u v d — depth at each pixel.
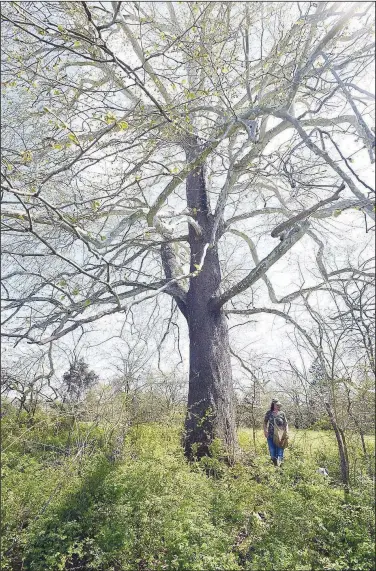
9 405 10.06
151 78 6.41
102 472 5.98
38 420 9.11
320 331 6.95
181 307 9.59
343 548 4.68
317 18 6.24
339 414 6.71
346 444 6.82
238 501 5.55
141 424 8.26
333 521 5.04
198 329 8.80
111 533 4.83
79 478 6.06
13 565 4.88
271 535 4.93
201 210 9.33
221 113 7.39
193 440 8.00
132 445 7.52
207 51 6.00
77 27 6.09
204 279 9.09
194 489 5.66
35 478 6.09
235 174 7.61
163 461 6.27
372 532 4.86
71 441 7.72
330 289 7.45
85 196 7.64
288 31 7.06
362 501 5.29
